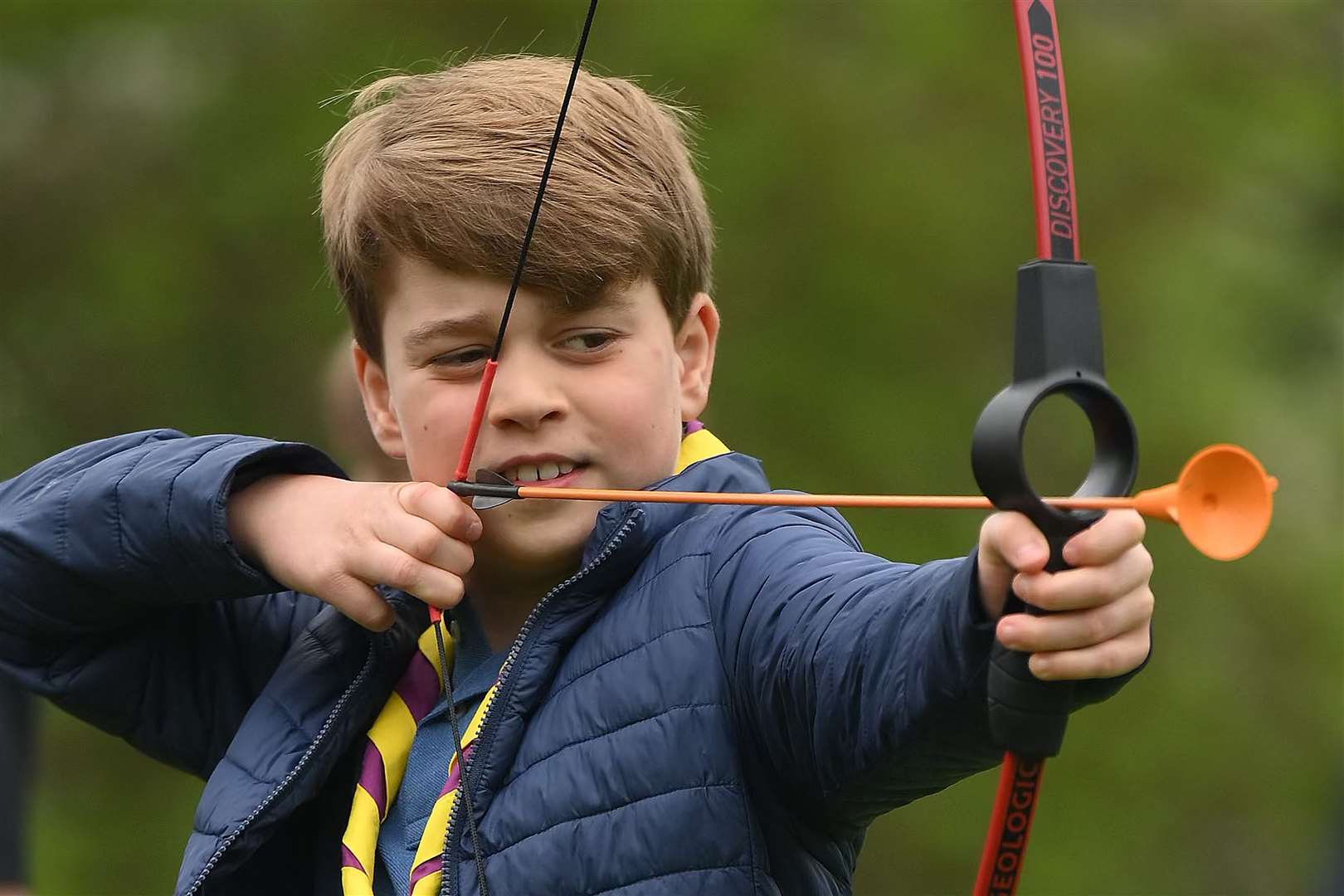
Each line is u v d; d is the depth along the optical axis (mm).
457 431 4801
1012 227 17906
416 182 4785
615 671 4508
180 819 17484
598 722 4465
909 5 18484
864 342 17750
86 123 18891
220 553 4902
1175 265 18641
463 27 18312
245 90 18672
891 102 18219
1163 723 17797
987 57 18297
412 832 4816
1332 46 20031
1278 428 19328
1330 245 19859
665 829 4301
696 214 5227
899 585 3809
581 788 4418
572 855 4375
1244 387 18594
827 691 3875
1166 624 18375
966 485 17359
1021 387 3271
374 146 5090
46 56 18812
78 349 18453
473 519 4648
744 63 17969
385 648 4957
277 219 18125
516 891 4414
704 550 4551
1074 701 3352
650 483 4828
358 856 4738
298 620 5559
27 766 6891
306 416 17875
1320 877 8914
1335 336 19672
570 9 18047
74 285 18688
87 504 5137
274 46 18781
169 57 19016
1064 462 16969
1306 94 19281
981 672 3387
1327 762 17906
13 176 18797
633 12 18078
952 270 17828
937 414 17469
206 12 18844
